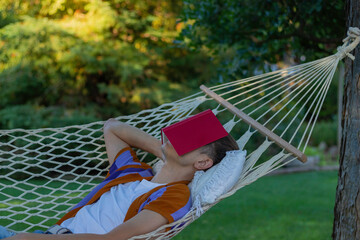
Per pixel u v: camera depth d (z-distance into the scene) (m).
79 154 4.78
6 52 8.06
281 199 5.50
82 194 2.54
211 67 8.70
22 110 7.61
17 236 1.69
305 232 4.23
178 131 2.05
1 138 4.89
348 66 2.25
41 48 8.14
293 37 3.72
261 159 6.03
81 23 8.30
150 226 1.78
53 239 1.68
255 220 4.63
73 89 8.73
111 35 8.75
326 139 9.42
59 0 8.30
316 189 6.13
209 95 2.55
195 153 2.05
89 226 1.99
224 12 3.86
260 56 3.90
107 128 2.46
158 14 9.01
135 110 8.66
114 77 8.91
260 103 6.15
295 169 7.48
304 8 3.30
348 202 2.22
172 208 1.83
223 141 2.09
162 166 2.14
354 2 2.20
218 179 1.93
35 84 8.41
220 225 4.46
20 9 8.41
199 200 1.90
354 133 2.20
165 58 8.97
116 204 2.01
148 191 2.01
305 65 2.29
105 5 8.45
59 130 2.56
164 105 2.64
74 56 8.05
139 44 8.96
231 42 3.88
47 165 4.80
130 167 2.21
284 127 6.41
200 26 3.95
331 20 3.44
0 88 8.19
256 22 3.77
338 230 2.29
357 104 2.19
